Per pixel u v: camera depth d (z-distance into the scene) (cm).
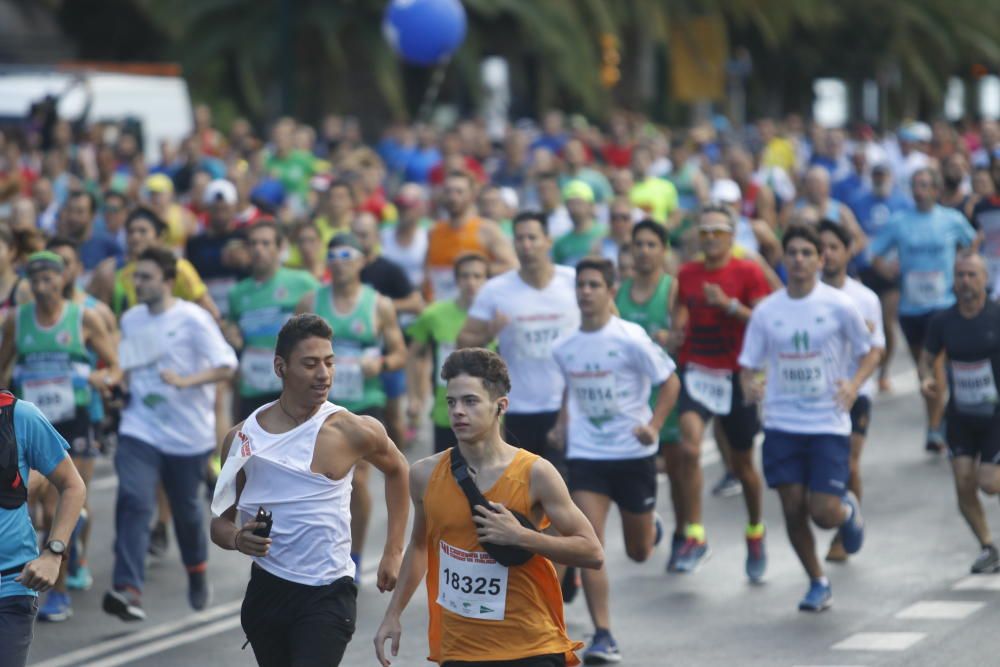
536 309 3048
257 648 1984
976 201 4950
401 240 4794
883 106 13025
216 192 4112
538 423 3072
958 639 2628
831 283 3222
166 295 2955
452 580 1842
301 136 6900
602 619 2586
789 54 13350
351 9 9712
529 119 11350
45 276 2995
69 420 3041
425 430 4738
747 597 2973
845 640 2650
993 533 3391
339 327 3203
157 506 3447
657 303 3262
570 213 4506
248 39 9756
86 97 7475
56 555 1892
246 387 3472
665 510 3731
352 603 1975
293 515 1942
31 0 10962
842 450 2842
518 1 9956
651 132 8950
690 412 3152
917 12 12862
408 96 10800
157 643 2786
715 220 3209
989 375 3045
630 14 10812
